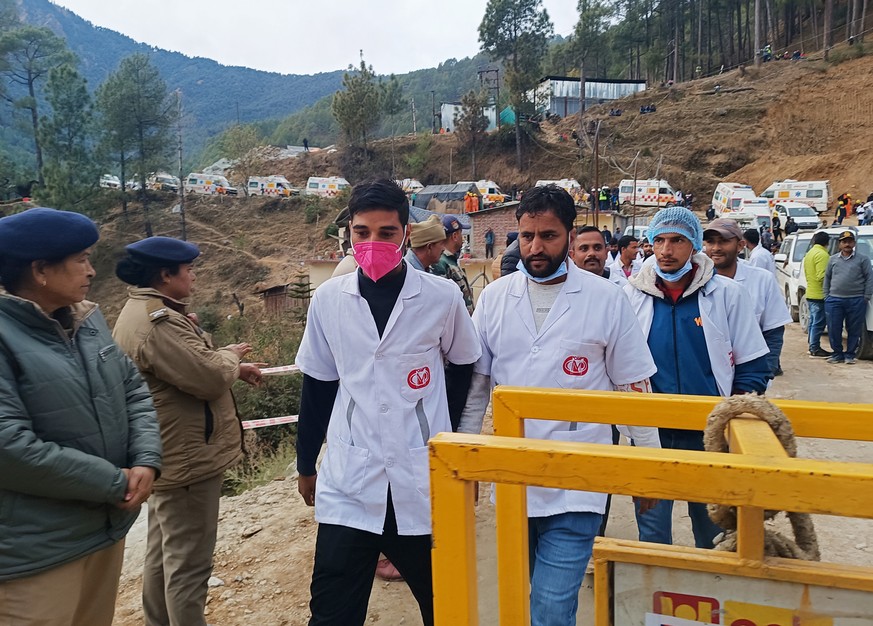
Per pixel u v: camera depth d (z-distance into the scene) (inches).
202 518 113.0
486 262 722.8
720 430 55.4
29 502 76.8
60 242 79.1
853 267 338.3
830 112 2126.0
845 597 43.8
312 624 89.4
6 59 3378.4
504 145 2581.2
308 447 98.8
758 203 1358.3
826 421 57.4
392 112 3292.3
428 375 91.0
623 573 49.4
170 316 108.4
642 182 1615.4
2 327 76.2
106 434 85.2
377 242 87.0
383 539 89.7
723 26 3314.5
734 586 46.3
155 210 2507.4
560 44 3612.2
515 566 67.2
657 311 123.6
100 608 90.4
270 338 481.7
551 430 92.6
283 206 2455.7
